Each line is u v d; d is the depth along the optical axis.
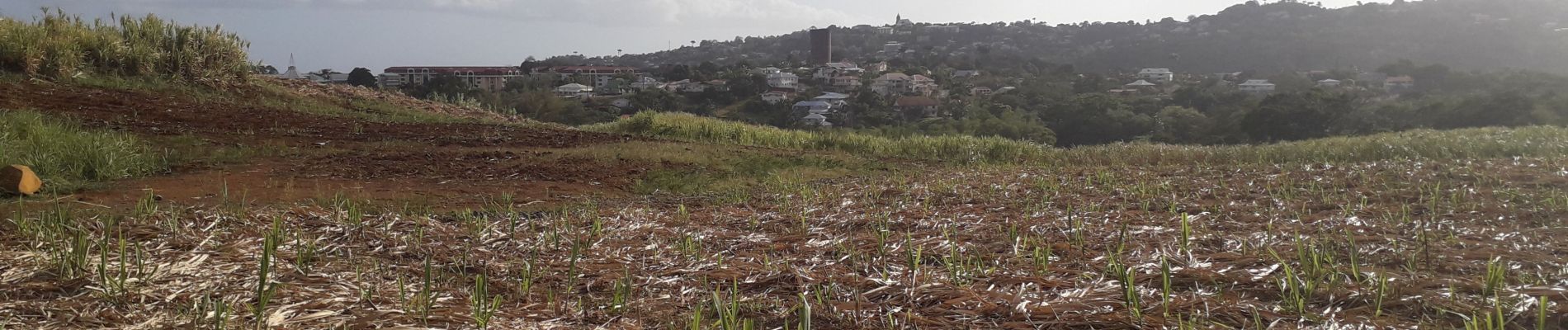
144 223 4.58
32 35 12.77
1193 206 6.24
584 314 3.45
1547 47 120.62
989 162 12.99
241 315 3.13
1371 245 4.46
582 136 13.45
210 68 14.48
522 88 75.50
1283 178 7.59
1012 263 4.32
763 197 7.82
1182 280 3.76
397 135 12.03
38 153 7.33
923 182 8.73
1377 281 3.54
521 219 6.11
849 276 4.05
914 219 6.03
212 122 11.34
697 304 3.61
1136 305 3.18
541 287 3.96
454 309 3.42
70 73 12.64
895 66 122.94
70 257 3.55
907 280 3.89
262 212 5.14
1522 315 3.03
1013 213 6.18
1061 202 6.70
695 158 11.14
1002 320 3.26
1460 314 3.04
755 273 4.16
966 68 123.50
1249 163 11.51
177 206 5.88
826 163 11.74
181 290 3.40
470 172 9.23
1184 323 3.11
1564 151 10.18
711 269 4.32
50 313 3.03
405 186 8.17
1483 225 5.06
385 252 4.46
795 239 5.31
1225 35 150.62
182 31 14.42
